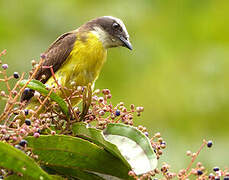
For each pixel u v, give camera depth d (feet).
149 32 47.70
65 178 20.38
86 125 21.30
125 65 45.29
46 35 47.11
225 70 46.09
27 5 47.78
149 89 44.78
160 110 44.27
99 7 47.73
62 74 30.89
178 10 49.16
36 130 19.71
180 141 43.01
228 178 20.48
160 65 46.16
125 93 44.29
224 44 47.88
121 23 33.96
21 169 18.11
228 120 44.29
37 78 31.12
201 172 20.43
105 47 32.91
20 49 46.16
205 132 43.75
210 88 45.37
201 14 49.39
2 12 47.37
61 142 20.38
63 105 22.09
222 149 41.98
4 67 20.04
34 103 27.86
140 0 48.52
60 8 47.57
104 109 22.27
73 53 31.04
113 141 20.43
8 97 20.38
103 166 20.85
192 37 48.21
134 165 19.31
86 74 31.37
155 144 21.40
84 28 32.83
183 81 45.73
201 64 46.52
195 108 44.57
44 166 21.16
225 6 49.42
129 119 22.27
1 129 19.22
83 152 20.65
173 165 40.29
